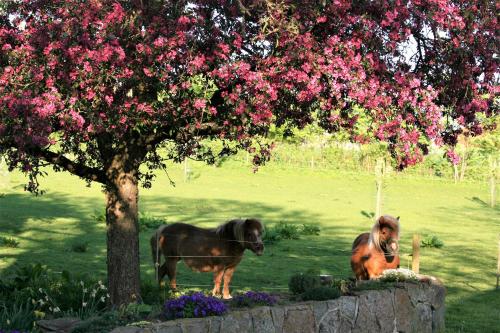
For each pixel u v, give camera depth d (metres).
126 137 12.03
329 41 10.09
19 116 9.18
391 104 10.70
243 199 50.28
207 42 10.38
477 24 10.88
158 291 13.66
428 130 10.59
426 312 12.75
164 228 15.14
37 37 9.54
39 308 11.30
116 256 12.16
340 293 11.07
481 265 26.19
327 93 10.55
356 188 63.59
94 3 9.51
